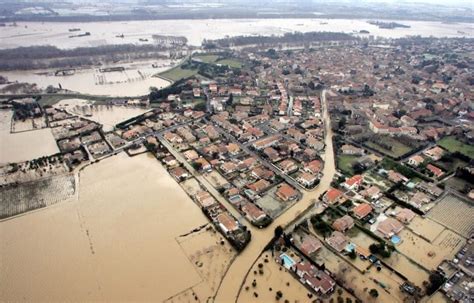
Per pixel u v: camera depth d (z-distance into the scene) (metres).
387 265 110.81
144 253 116.31
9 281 105.75
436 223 130.75
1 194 148.00
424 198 142.38
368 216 132.88
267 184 152.88
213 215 134.25
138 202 142.88
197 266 111.38
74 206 140.38
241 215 135.00
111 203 142.12
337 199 142.25
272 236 124.38
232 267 111.06
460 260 112.69
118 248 118.31
